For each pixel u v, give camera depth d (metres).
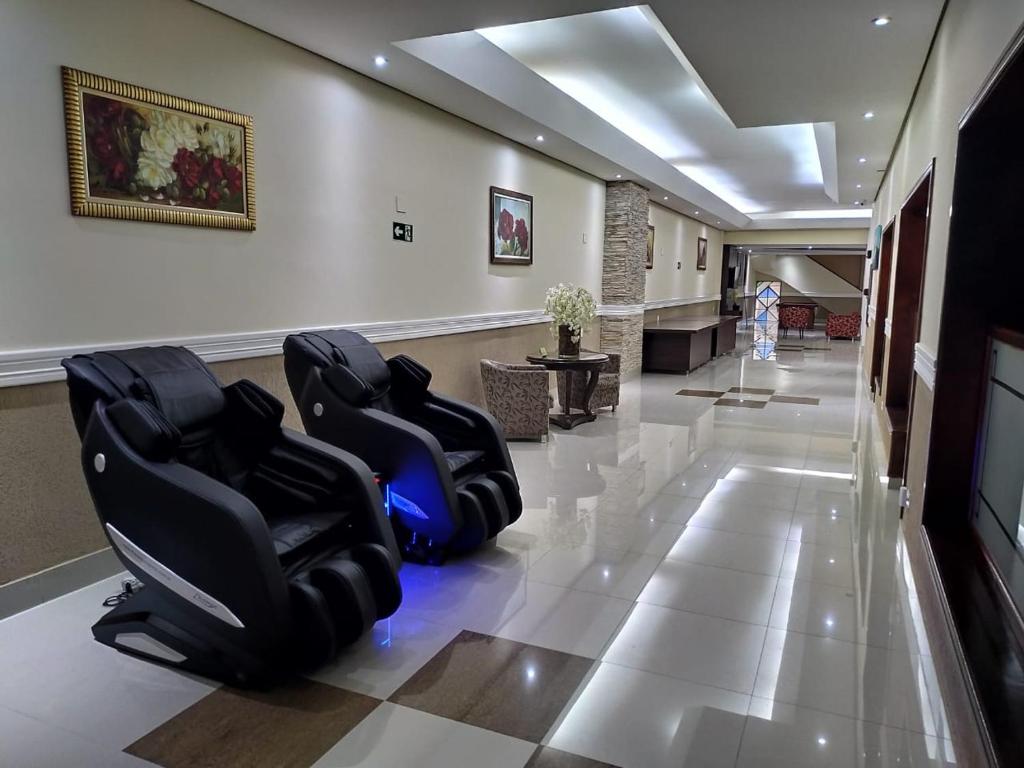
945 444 3.05
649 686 2.43
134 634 2.58
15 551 2.89
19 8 2.77
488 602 3.05
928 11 3.55
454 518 3.32
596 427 6.65
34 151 2.86
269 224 4.07
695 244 14.46
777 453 5.69
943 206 3.35
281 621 2.30
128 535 2.48
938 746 2.12
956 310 2.95
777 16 3.63
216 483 2.35
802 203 14.58
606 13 4.81
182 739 2.13
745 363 12.02
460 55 4.80
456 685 2.43
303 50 4.21
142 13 3.24
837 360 12.62
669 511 4.25
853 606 3.03
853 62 4.37
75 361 2.49
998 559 2.55
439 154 5.63
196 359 2.86
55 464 3.01
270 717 2.25
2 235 2.77
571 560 3.51
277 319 4.19
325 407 3.49
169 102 3.37
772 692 2.40
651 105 7.17
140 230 3.32
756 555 3.59
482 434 3.81
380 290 5.08
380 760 2.05
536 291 7.55
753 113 5.69
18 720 2.22
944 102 3.49
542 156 7.41
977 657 2.04
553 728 2.20
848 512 4.26
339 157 4.57
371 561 2.69
